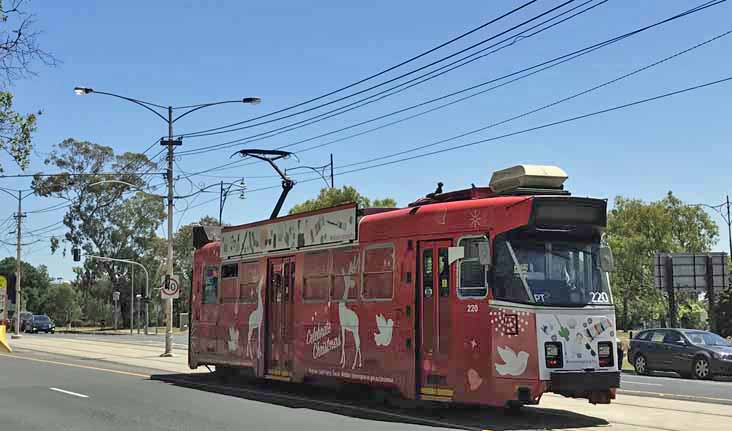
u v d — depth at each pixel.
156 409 13.99
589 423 12.05
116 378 20.66
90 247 80.06
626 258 63.03
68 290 117.81
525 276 11.96
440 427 11.63
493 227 12.27
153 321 101.69
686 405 14.56
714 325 38.06
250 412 13.52
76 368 24.23
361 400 15.26
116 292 84.25
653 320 66.88
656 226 64.50
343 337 14.71
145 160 76.88
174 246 94.00
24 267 135.62
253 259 18.05
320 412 13.50
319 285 15.59
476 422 12.15
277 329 16.88
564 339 11.81
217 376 20.66
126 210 80.94
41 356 30.80
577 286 12.23
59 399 15.66
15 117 15.41
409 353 13.10
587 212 12.41
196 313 20.52
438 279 12.89
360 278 14.46
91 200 78.56
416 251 13.28
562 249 12.32
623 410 13.75
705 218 69.25
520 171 13.06
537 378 11.55
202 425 11.95
